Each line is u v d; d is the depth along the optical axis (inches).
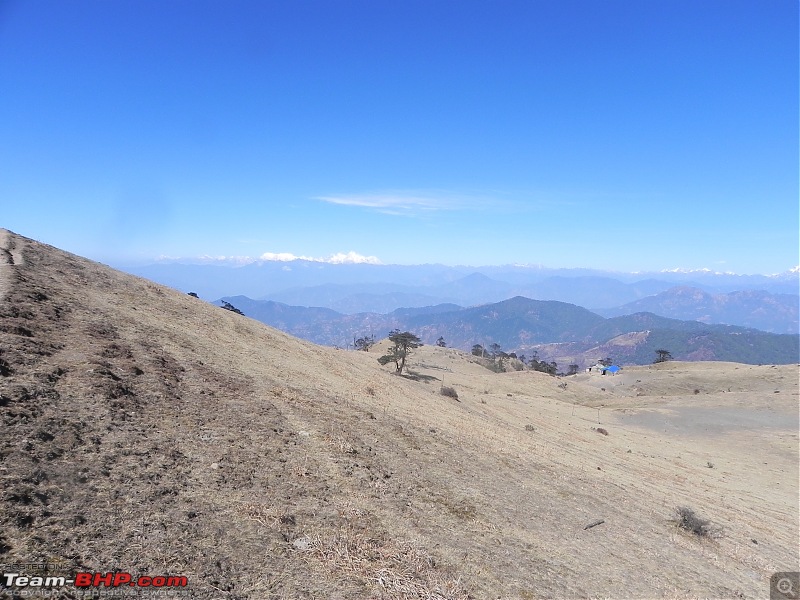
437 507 435.5
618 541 521.0
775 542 749.9
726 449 1811.0
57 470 276.5
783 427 2116.1
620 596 377.1
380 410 788.6
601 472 932.0
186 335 789.9
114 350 530.3
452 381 2834.6
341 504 364.5
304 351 1257.4
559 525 510.9
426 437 699.4
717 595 449.1
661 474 1146.0
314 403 649.6
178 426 404.2
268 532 291.6
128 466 310.8
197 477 330.0
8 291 581.6
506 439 981.2
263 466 384.8
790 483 1371.8
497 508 493.7
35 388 363.9
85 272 945.5
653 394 3297.2
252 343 1019.9
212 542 263.1
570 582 372.8
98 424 350.9
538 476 706.8
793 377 3100.4
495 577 337.1
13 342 437.4
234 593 228.8
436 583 296.0
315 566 273.1
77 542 227.1
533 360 6614.2
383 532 343.9
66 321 573.9
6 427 297.4
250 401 546.3
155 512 271.9
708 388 3260.3
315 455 448.5
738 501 1029.8
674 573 473.7
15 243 930.7
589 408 2586.1
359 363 1756.9
